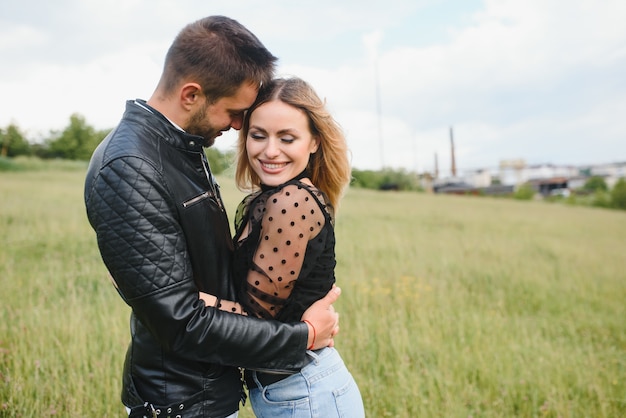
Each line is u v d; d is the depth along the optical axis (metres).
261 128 1.80
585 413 3.47
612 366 4.46
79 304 4.51
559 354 4.48
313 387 1.76
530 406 3.54
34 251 6.80
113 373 3.33
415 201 24.61
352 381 1.91
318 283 1.74
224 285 1.72
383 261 7.92
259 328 1.57
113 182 1.47
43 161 25.33
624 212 29.55
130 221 1.46
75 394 3.05
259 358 1.58
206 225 1.65
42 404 2.99
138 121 1.57
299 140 1.82
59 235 7.85
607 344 5.21
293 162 1.83
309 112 1.83
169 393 1.64
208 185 1.71
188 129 1.68
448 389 3.62
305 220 1.67
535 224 18.08
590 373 4.09
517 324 5.30
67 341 3.74
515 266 8.74
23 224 8.41
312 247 1.70
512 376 3.88
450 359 4.13
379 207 19.38
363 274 6.69
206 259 1.66
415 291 6.20
